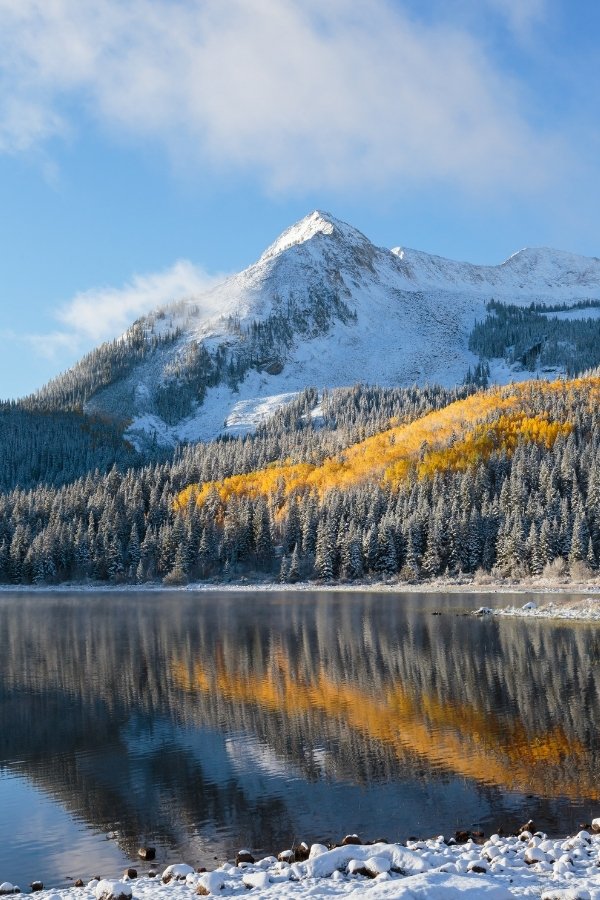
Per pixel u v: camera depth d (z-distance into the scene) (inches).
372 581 5152.6
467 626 2600.9
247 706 1455.5
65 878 745.6
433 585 4717.0
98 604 4173.2
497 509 5118.1
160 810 927.0
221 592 5036.9
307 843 802.2
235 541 5895.7
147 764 1112.2
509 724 1259.8
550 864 636.7
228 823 873.5
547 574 4505.4
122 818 905.5
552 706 1375.5
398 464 6309.1
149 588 5551.2
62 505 6722.4
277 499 6540.4
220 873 659.4
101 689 1684.3
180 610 3659.0
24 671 1945.1
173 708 1466.5
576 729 1215.6
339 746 1163.3
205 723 1337.4
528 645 2097.7
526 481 5418.3
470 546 4987.7
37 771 1099.3
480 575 4803.2
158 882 681.6
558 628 2447.1
